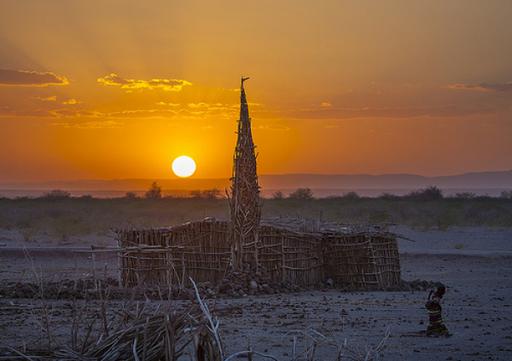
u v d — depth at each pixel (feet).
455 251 225.15
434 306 94.89
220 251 142.31
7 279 150.00
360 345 87.35
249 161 144.36
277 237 147.95
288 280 147.33
